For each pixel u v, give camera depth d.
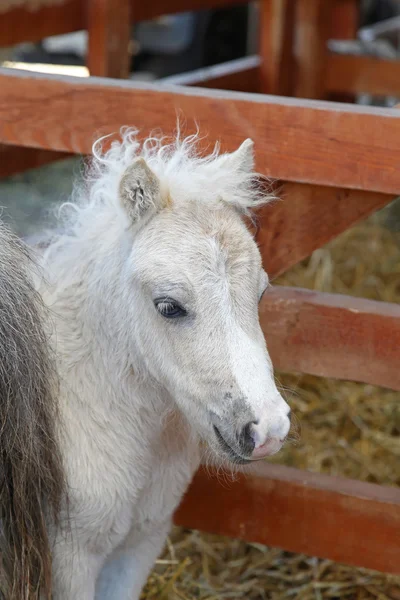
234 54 7.59
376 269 5.19
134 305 2.11
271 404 1.91
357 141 2.27
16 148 3.84
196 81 4.44
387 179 2.27
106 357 2.24
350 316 2.52
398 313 2.48
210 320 1.96
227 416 1.94
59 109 2.53
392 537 2.66
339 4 5.45
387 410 3.99
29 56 7.30
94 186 2.35
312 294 2.58
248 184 2.20
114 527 2.30
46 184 6.23
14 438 2.07
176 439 2.35
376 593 3.00
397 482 3.57
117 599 2.47
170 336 2.03
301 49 5.00
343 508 2.68
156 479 2.36
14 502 2.11
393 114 2.22
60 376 2.25
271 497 2.75
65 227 2.49
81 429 2.24
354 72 5.11
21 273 2.10
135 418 2.27
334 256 5.29
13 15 3.79
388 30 6.32
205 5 4.88
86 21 4.09
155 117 2.45
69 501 2.20
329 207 2.44
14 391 2.05
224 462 2.40
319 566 3.11
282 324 2.59
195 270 1.97
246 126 2.37
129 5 4.07
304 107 2.29
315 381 4.14
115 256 2.19
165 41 7.16
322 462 3.67
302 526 2.75
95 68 4.05
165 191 2.07
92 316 2.25
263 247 2.52
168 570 3.00
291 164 2.36
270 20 4.82
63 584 2.29
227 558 3.17
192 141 2.31
